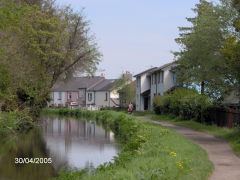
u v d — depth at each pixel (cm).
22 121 2845
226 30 2150
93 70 3691
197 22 2331
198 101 2862
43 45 2961
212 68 2195
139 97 5922
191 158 1120
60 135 2536
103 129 3064
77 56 3603
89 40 3681
